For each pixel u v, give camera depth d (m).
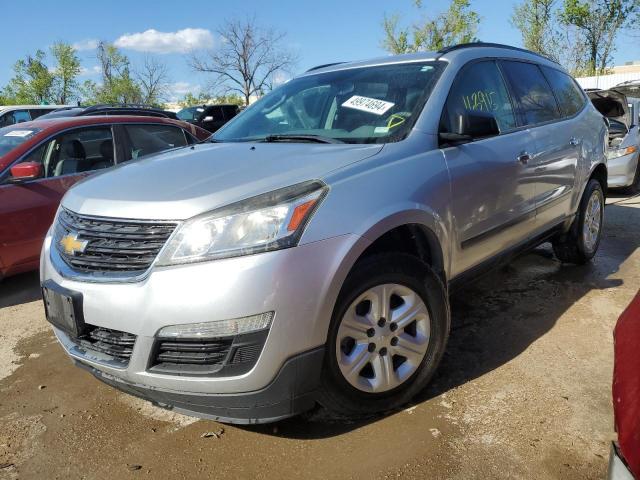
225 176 2.56
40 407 3.02
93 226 2.54
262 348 2.22
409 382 2.76
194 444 2.63
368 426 2.69
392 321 2.64
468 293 4.40
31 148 5.08
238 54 35.16
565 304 4.10
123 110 10.00
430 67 3.42
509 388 2.96
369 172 2.61
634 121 8.78
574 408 2.75
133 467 2.48
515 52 4.23
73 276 2.53
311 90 3.76
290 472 2.40
